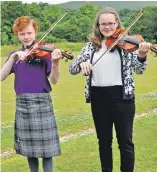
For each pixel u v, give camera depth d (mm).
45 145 5469
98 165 7270
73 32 42656
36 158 5684
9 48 41094
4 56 38906
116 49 5406
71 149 8352
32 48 5473
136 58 5328
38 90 5422
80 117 12664
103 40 5531
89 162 7445
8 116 13414
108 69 5379
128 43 5410
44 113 5457
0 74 5512
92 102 5566
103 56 5375
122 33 5512
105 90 5410
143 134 9516
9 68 5477
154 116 12102
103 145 5672
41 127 5445
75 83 22438
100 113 5531
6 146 9180
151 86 20797
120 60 5371
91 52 5500
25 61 5430
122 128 5492
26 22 5473
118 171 6852
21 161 7801
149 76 24953
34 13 46562
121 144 5574
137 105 14383
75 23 44375
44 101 5457
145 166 7125
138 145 8469
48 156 5477
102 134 5609
